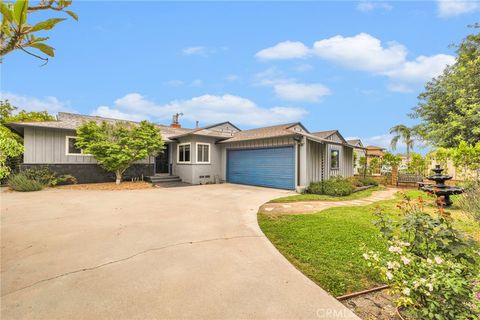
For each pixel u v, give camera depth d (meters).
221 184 14.06
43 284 2.72
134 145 11.91
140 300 2.44
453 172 10.84
